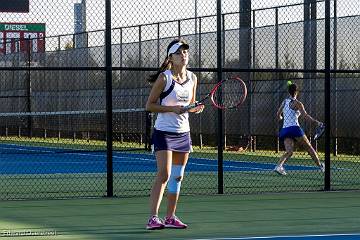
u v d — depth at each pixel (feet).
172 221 38.32
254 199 50.85
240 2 99.81
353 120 90.58
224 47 101.65
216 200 50.29
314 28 92.63
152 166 82.02
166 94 37.14
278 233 37.04
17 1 65.98
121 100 116.47
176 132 37.35
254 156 95.40
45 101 132.57
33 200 50.11
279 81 96.17
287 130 67.05
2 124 141.79
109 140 51.52
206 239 35.19
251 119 100.07
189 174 70.03
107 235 36.68
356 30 90.84
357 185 60.95
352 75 90.58
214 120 104.32
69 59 127.75
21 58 136.26
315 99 92.43
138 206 47.37
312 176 68.49
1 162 89.40
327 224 40.04
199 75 102.58
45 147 118.62
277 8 97.14
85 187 58.85
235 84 97.50
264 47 98.63
